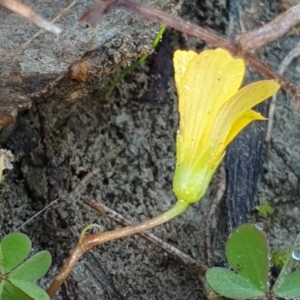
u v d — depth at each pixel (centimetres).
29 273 7
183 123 7
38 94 7
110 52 8
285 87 7
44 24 6
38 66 7
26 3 8
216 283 7
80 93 8
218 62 6
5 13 8
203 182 7
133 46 8
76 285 8
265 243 7
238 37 6
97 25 8
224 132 7
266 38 6
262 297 7
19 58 7
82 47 8
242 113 6
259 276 7
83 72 7
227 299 8
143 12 6
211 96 6
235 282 7
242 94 6
